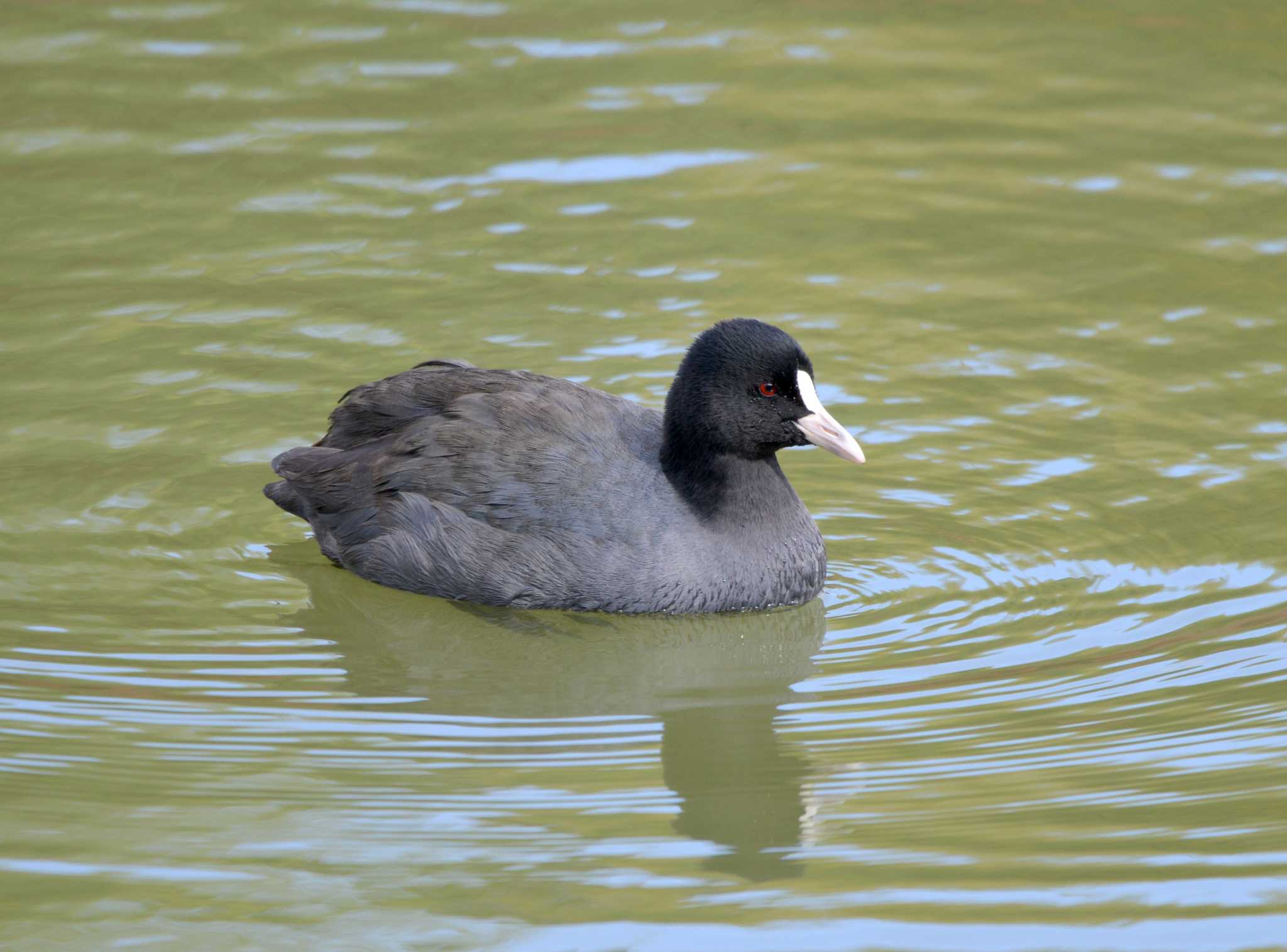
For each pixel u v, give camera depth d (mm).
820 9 24766
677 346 16719
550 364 16328
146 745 11156
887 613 13078
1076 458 15031
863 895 9602
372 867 9914
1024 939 9141
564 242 18891
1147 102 22094
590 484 13070
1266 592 12969
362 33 23781
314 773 10914
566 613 13125
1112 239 18984
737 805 10555
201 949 9219
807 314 17453
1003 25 24344
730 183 20250
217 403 15797
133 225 19062
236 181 20047
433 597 13359
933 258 18625
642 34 23922
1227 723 11305
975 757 11023
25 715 11445
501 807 10547
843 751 11195
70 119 21266
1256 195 19812
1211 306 17547
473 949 9203
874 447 15312
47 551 13641
